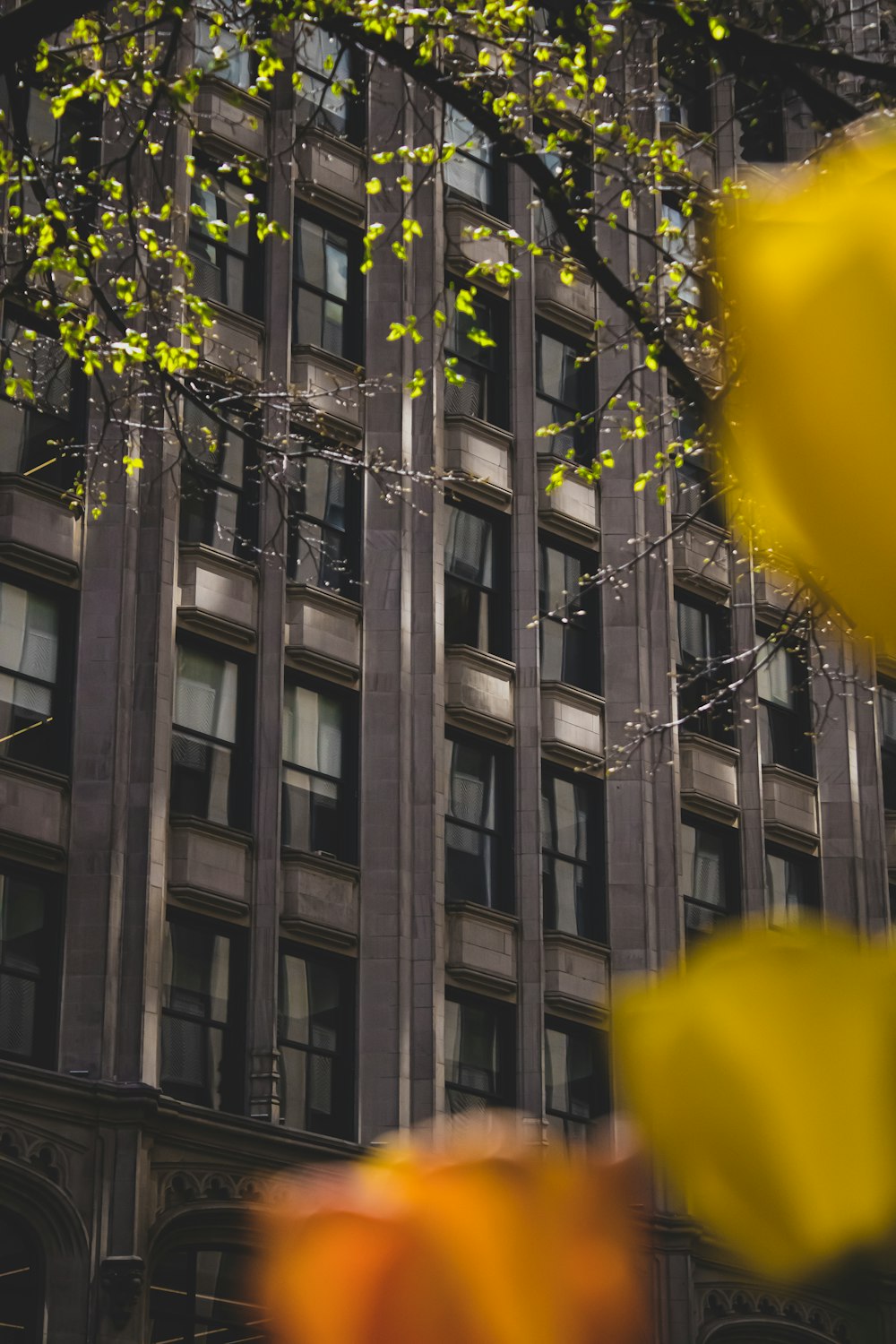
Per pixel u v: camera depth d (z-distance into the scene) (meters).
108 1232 20.06
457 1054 23.80
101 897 20.97
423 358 25.84
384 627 24.50
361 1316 0.33
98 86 12.03
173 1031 21.48
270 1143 21.44
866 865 28.91
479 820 25.17
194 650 22.84
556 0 14.83
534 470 26.67
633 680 26.83
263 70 12.21
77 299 20.59
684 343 10.27
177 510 22.67
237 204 24.39
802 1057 0.31
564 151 11.53
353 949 23.31
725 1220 0.32
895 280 0.31
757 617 28.42
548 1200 0.33
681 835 27.03
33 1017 20.59
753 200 0.32
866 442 0.31
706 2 9.49
